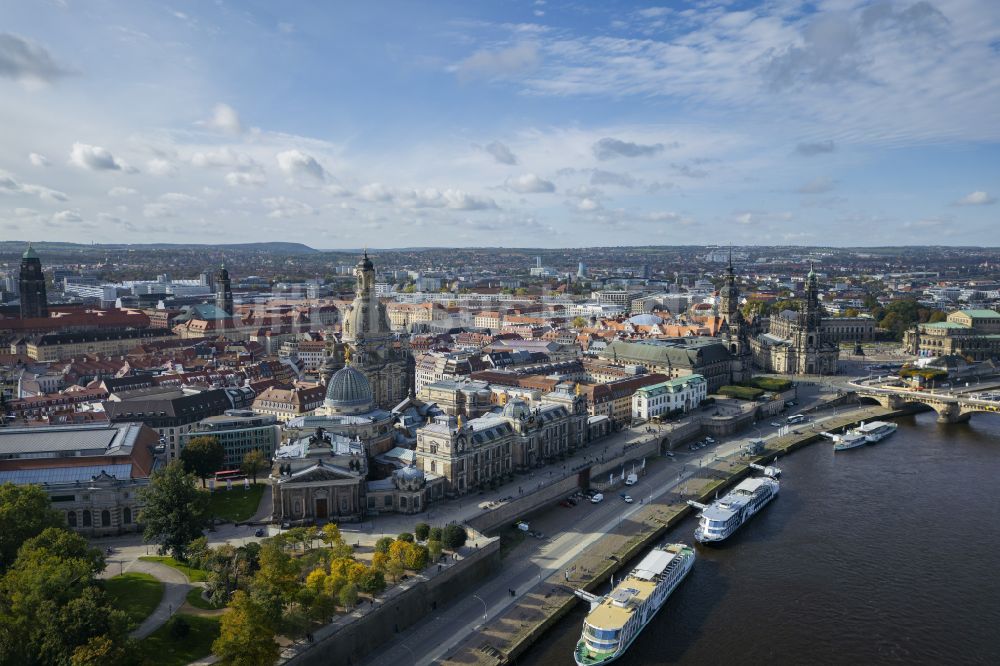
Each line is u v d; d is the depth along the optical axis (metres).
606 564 199.12
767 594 187.00
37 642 129.62
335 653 151.25
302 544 193.12
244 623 137.12
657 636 168.00
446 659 155.12
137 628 150.75
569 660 158.38
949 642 165.62
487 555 193.25
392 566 173.00
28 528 167.00
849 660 159.00
